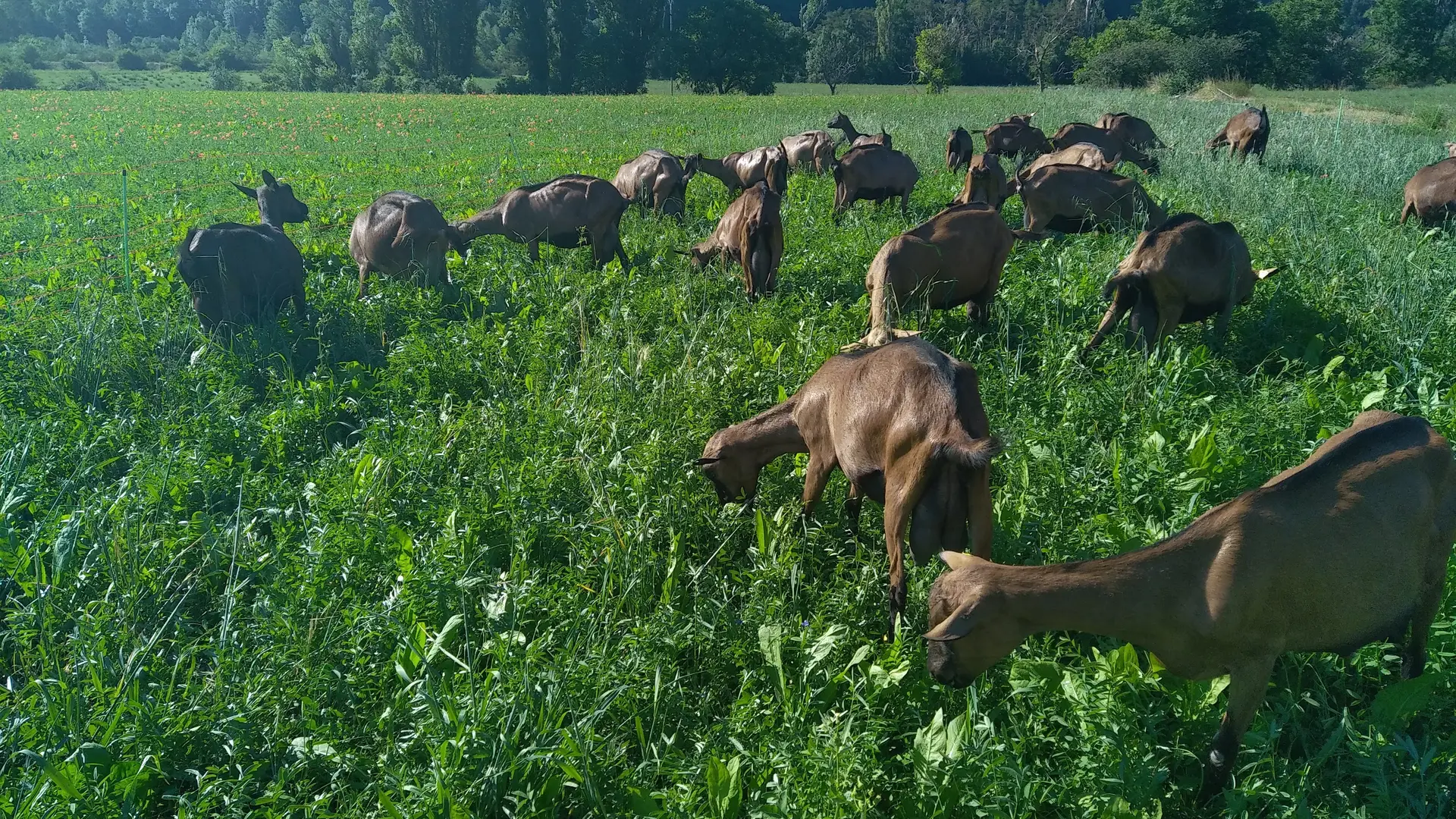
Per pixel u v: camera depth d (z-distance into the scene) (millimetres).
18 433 6926
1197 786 4012
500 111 44688
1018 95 49688
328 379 8203
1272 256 11094
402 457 6688
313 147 28812
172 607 5379
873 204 15500
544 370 8352
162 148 28328
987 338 9047
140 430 7355
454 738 3975
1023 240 12398
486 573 5488
